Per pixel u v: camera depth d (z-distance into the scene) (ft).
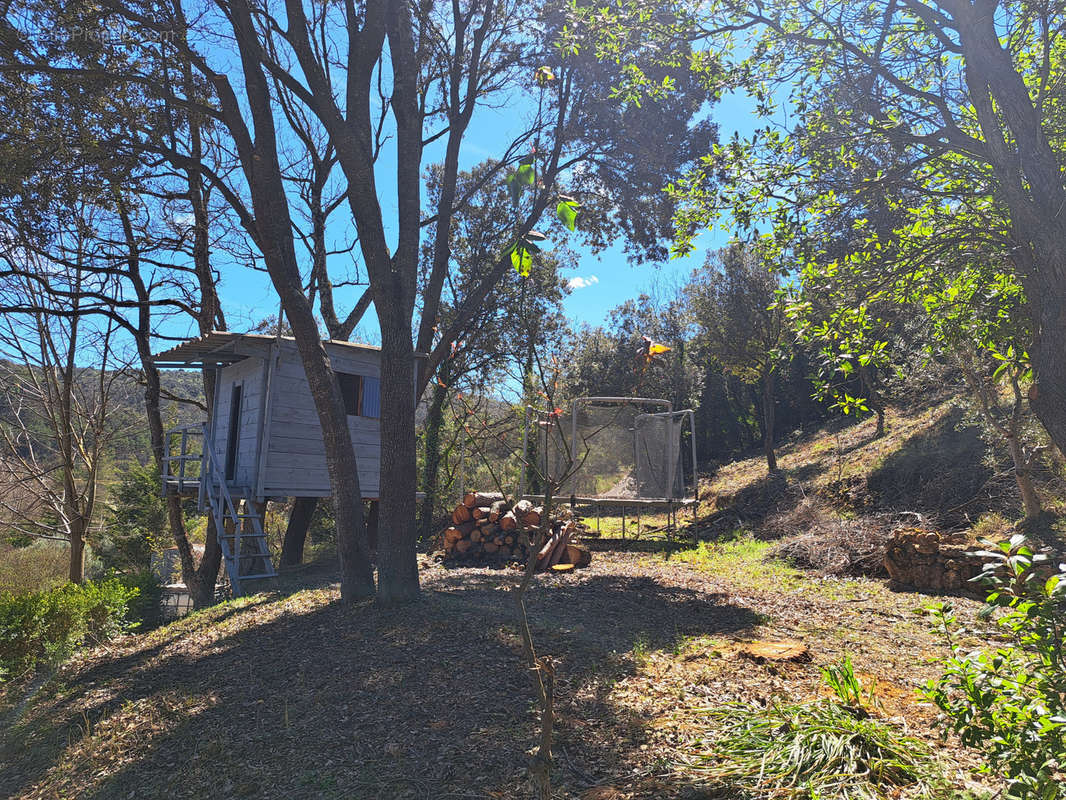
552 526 44.57
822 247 19.62
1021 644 10.59
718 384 123.75
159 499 80.12
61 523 67.46
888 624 24.88
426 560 45.85
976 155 17.08
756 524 60.08
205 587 50.70
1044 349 15.60
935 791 11.37
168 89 31.37
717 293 92.32
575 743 14.96
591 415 60.08
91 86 30.42
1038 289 16.12
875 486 58.18
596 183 49.37
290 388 45.11
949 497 49.47
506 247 8.32
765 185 19.58
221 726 18.81
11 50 29.35
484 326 70.49
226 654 25.14
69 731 20.88
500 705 17.39
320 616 27.81
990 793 10.95
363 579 29.60
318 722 17.90
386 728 16.99
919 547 32.27
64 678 26.50
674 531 61.41
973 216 18.53
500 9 40.68
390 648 22.48
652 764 13.47
